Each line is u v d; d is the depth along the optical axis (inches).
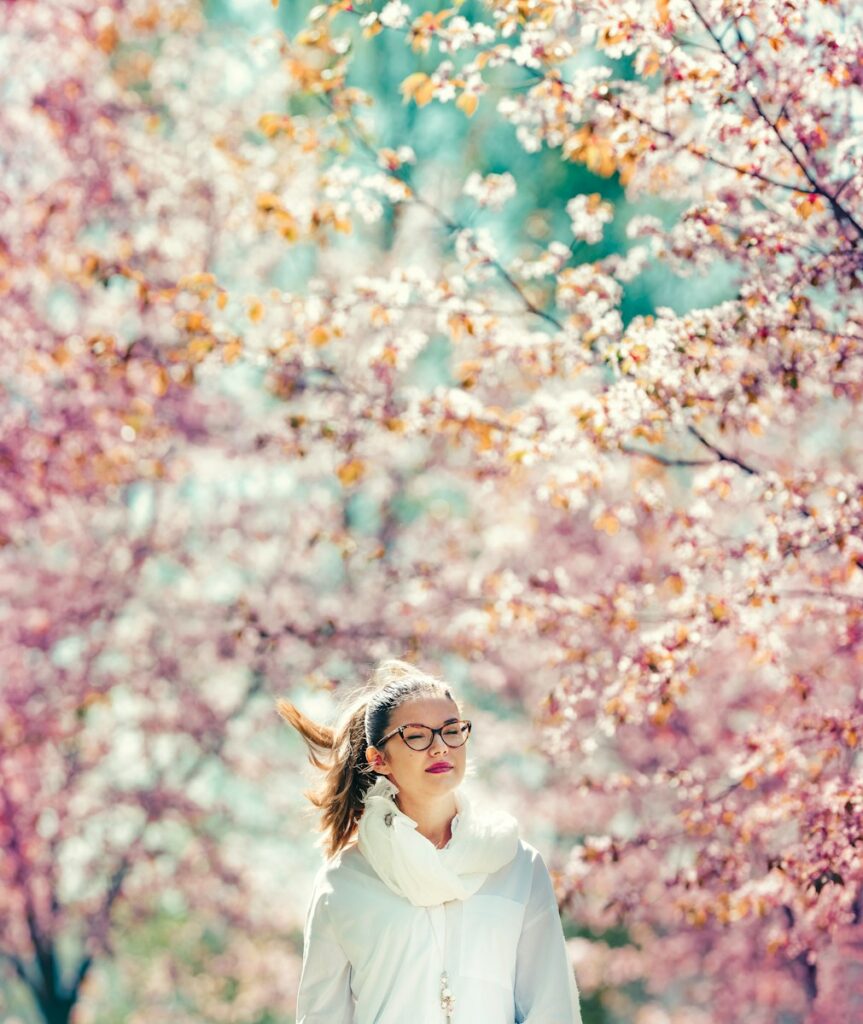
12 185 437.7
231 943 781.9
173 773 561.3
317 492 548.7
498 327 281.1
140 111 480.1
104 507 495.2
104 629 512.7
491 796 602.5
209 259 491.5
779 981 524.1
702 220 253.8
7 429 402.9
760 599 253.4
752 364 251.4
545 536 540.4
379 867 138.6
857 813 241.4
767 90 231.5
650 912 524.4
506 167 690.8
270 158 426.9
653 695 264.4
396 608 359.9
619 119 242.2
